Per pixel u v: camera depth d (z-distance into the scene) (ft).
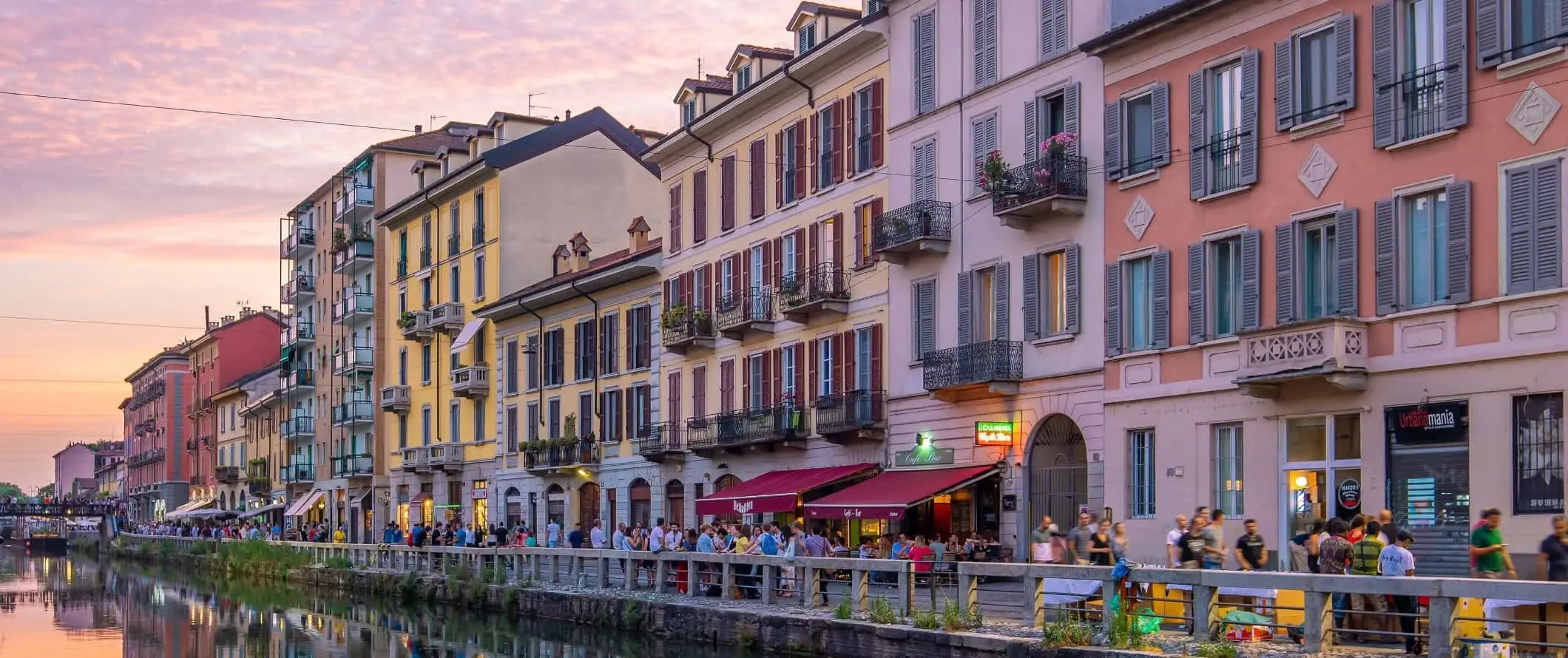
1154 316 97.09
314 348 286.46
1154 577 67.21
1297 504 86.74
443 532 178.50
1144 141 99.25
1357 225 83.46
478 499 208.85
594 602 112.98
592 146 208.64
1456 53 78.48
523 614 126.41
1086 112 103.76
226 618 146.00
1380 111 82.17
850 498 117.39
